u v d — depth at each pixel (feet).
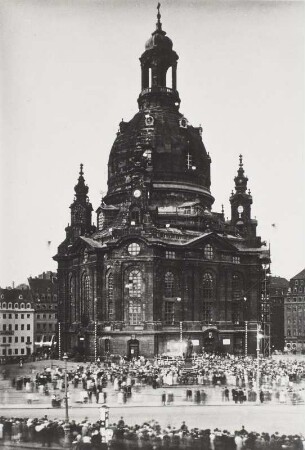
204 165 445.78
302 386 241.35
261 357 376.68
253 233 442.09
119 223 405.59
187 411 197.77
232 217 447.42
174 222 410.52
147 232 379.76
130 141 434.30
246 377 252.01
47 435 162.61
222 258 405.80
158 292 375.66
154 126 430.20
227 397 217.77
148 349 367.25
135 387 247.29
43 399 224.12
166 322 382.22
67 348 434.30
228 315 404.36
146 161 403.95
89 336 386.11
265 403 210.79
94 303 390.21
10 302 563.07
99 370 284.20
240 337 407.44
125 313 376.68
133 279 378.32
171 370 269.03
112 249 382.01
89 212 460.14
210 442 149.07
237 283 416.05
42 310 582.76
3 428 168.45
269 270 441.68
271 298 596.70
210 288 400.88
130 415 191.42
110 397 224.53
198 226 412.16
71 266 435.94
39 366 350.23
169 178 425.69
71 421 173.78
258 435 150.61
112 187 444.14
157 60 442.50
